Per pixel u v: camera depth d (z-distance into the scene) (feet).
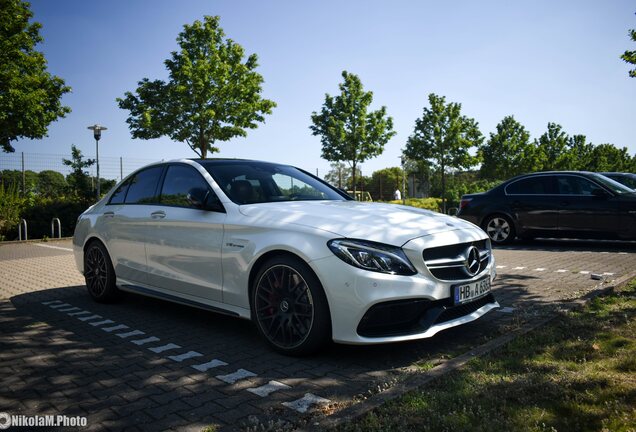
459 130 93.71
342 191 16.69
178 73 74.18
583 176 30.96
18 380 10.30
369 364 10.79
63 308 17.13
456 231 12.05
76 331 14.08
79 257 18.81
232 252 12.57
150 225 15.31
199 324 14.67
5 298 19.10
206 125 75.97
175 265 14.35
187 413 8.57
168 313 16.16
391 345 12.05
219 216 13.20
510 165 118.93
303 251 10.89
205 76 74.28
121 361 11.41
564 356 10.25
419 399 8.37
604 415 7.54
